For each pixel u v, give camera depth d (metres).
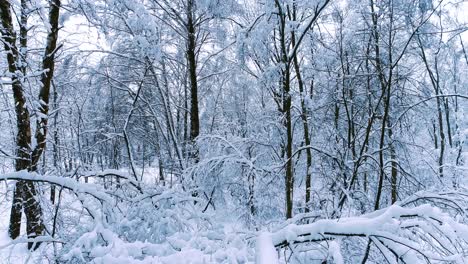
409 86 9.59
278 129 8.91
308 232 3.65
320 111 10.35
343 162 7.93
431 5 6.25
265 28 6.07
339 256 3.27
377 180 9.41
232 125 12.34
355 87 9.55
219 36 11.05
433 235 3.26
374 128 9.34
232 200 8.02
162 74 12.09
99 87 12.85
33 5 6.61
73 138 13.39
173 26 11.48
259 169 7.03
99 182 6.21
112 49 10.70
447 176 9.00
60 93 12.91
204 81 15.57
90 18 7.27
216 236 4.26
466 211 4.04
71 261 3.79
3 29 6.67
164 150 16.39
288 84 6.99
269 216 7.91
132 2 7.46
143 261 3.18
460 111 16.16
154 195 4.93
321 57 8.90
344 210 7.67
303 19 8.95
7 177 4.72
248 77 14.77
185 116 15.43
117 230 4.32
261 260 2.59
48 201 5.88
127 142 10.32
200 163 6.88
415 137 10.48
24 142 7.20
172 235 4.18
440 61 14.05
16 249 5.33
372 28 7.78
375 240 3.45
